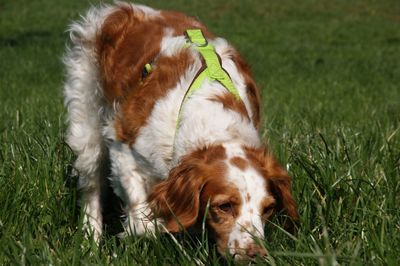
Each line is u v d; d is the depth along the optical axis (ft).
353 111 49.32
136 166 24.12
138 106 24.08
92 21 29.04
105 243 22.62
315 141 30.04
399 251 20.25
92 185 28.22
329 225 23.17
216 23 132.67
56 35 108.47
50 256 20.03
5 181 25.59
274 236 21.49
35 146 29.25
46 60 82.79
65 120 31.83
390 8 155.02
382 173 26.32
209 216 20.47
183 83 23.59
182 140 22.17
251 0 157.07
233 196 19.86
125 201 24.70
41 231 22.63
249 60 90.68
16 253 20.18
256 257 18.94
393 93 64.85
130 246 20.97
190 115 22.49
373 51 107.45
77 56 28.78
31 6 137.08
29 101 47.44
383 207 23.67
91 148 27.81
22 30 113.39
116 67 26.61
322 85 69.05
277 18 141.69
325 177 24.99
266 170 20.68
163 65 24.47
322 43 116.98
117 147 24.53
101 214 28.81
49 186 26.32
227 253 19.72
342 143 28.96
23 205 24.54
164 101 23.38
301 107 50.34
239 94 24.04
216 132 21.83
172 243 21.53
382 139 31.65
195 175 20.62
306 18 143.33
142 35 26.68
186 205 20.70
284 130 33.58
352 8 154.81
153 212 21.68
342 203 24.02
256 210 19.80
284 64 88.22
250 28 129.39
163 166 23.06
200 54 24.50
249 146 21.31
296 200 24.59
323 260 18.33
